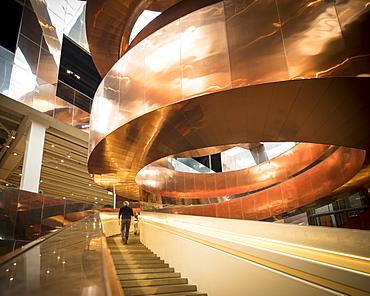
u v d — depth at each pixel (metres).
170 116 7.28
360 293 2.68
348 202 16.86
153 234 9.24
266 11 6.34
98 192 28.06
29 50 14.54
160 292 5.30
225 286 4.70
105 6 9.62
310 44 5.83
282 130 7.77
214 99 6.48
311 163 15.20
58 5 18.11
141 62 7.85
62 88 16.34
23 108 14.07
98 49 11.62
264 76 5.95
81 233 4.55
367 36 5.55
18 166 20.53
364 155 9.79
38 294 1.55
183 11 10.20
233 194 18.25
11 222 9.85
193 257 5.95
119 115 8.04
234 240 4.71
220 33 6.64
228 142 8.62
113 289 1.66
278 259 3.68
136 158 10.27
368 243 2.88
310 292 3.13
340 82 5.69
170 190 17.84
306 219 18.88
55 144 18.28
